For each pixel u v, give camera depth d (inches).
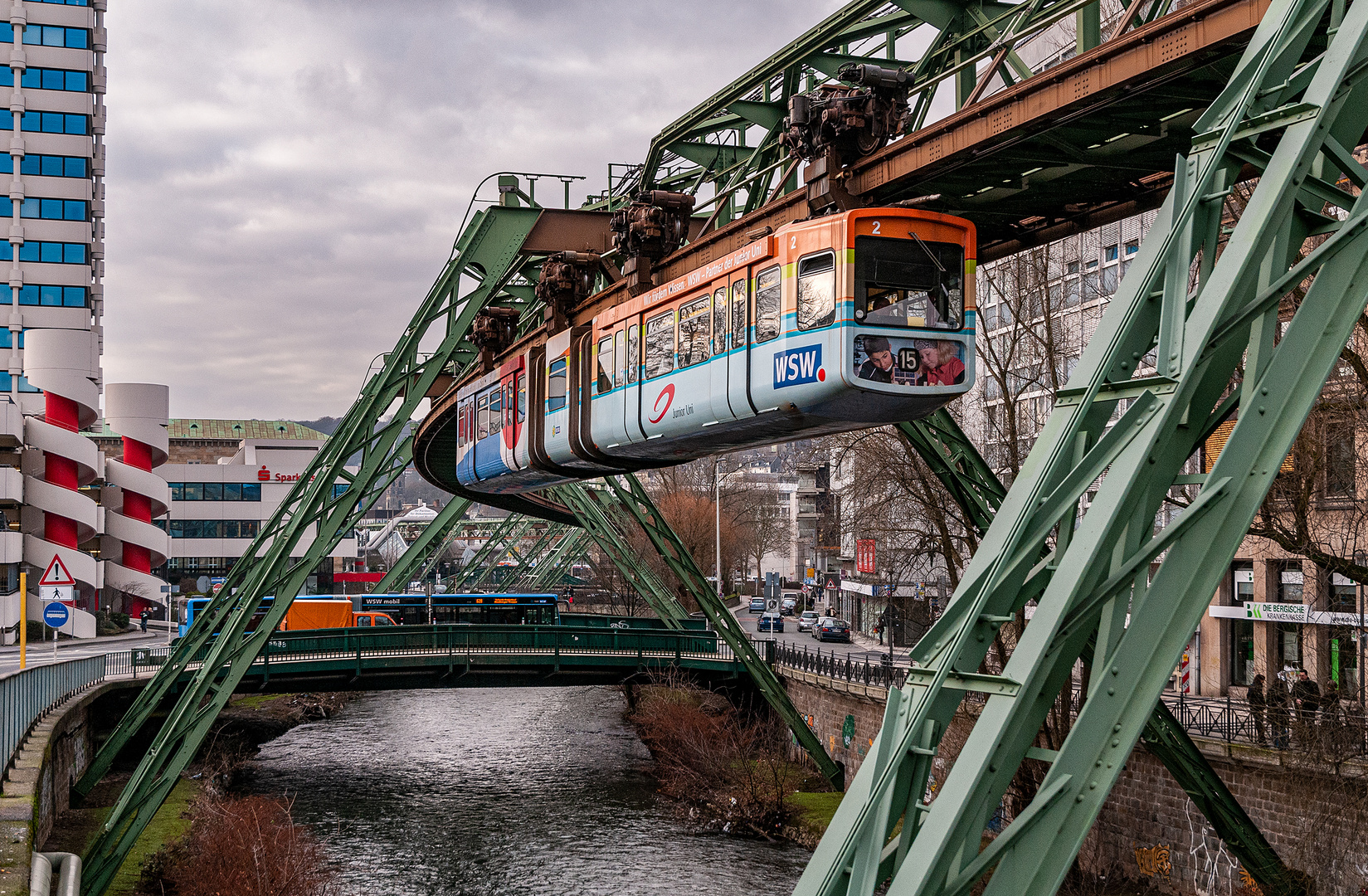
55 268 3617.1
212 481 4626.0
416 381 1282.0
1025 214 860.6
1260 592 1517.0
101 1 3720.5
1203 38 530.3
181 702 1269.7
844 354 719.7
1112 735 320.8
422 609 2728.8
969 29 903.7
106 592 3853.3
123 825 1412.4
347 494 1333.7
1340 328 338.6
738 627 1803.6
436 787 1975.9
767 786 1744.6
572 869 1483.8
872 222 732.0
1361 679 1050.7
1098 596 328.5
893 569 1521.9
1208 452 1462.8
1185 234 355.9
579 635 2102.6
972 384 759.7
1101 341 360.5
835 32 1104.2
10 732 994.7
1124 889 1168.8
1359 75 359.3
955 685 340.5
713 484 4987.7
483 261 1257.4
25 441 3041.3
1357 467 1042.7
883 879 335.9
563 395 1189.7
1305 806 933.2
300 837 1412.4
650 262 1075.9
